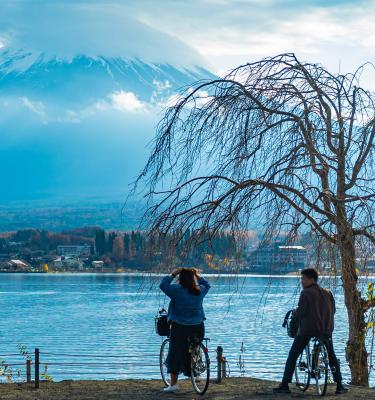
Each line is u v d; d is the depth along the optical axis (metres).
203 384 14.78
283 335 66.94
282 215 15.73
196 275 14.88
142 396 14.83
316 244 15.88
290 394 14.87
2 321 90.06
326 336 14.54
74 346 63.38
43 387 16.52
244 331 71.00
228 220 15.64
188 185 15.86
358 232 16.16
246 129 15.60
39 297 140.75
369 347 19.59
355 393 14.96
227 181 15.73
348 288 16.42
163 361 16.25
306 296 14.40
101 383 16.98
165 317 15.53
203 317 14.91
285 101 16.02
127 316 95.88
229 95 15.78
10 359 49.38
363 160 16.22
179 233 15.88
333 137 16.16
